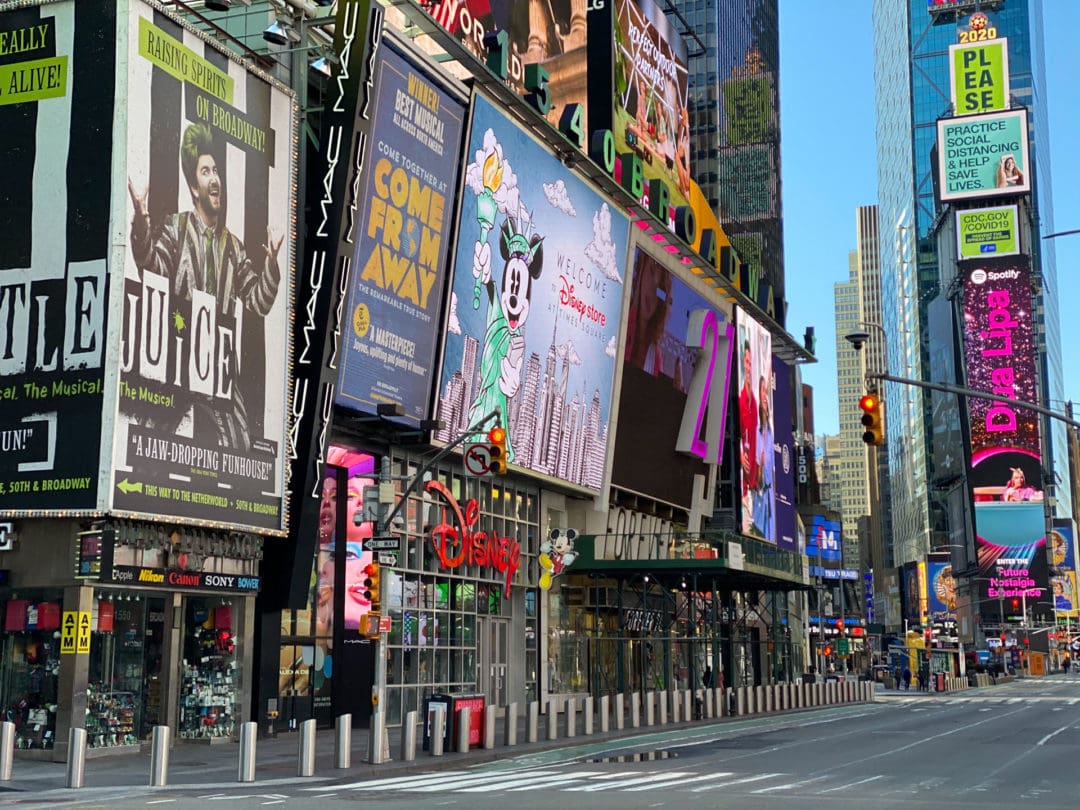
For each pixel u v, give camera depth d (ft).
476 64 145.48
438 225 138.21
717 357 235.40
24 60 99.14
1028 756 100.73
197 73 104.22
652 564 176.86
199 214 103.40
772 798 67.21
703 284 226.99
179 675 108.99
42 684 95.96
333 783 78.64
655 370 205.98
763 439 263.70
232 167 107.86
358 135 118.73
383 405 107.24
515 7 208.23
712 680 226.17
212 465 103.35
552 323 167.43
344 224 117.80
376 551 96.68
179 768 87.35
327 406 117.70
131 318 95.45
